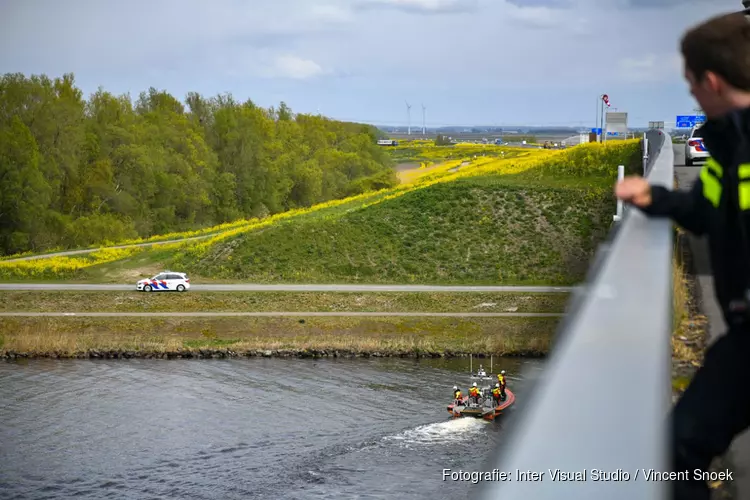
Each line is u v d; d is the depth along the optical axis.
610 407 1.58
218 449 39.75
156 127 134.38
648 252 3.39
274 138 161.62
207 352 60.56
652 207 3.03
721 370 2.80
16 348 60.00
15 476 36.31
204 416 44.88
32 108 115.38
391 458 37.81
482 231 91.94
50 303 71.50
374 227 93.56
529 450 1.42
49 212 110.31
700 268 12.20
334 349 60.84
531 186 101.00
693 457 2.75
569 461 1.38
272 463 37.81
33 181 107.38
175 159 130.88
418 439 40.44
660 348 1.98
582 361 1.89
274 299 73.00
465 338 63.72
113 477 36.38
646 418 1.54
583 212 94.19
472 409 44.12
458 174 131.50
